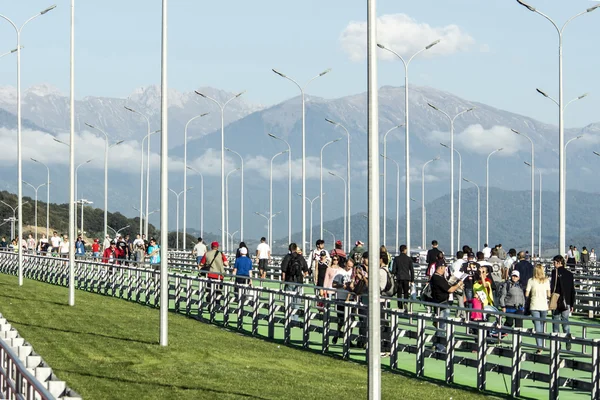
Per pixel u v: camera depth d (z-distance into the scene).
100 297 56.84
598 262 94.69
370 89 19.58
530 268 43.97
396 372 30.52
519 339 25.84
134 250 80.25
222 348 34.38
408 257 44.72
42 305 49.25
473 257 46.84
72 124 50.97
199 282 46.41
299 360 32.22
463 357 27.83
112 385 25.02
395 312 31.17
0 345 16.34
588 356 23.80
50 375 14.33
